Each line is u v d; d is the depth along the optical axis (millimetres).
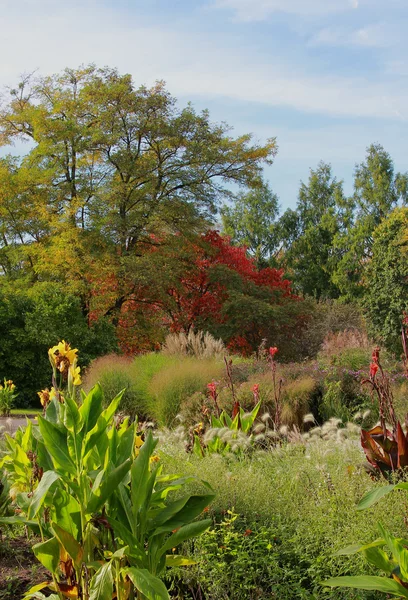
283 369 11289
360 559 2801
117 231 23531
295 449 5090
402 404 8758
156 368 12367
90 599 2160
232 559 3178
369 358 11797
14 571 2980
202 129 25719
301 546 3039
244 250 28797
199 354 13719
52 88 25234
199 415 9141
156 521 2312
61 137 22766
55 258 21688
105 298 22094
